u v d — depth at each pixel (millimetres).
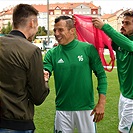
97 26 3533
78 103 3627
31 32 2975
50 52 3730
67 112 3662
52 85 12109
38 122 6531
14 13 2936
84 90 3617
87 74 3621
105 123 6438
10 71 2738
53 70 3713
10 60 2742
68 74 3586
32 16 2943
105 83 3646
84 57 3586
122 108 4215
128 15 3900
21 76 2750
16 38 2832
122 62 4000
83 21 3840
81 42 3680
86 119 3668
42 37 49562
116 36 3479
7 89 2760
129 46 3496
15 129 2768
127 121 4133
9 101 2754
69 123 3676
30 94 2873
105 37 3809
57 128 3746
